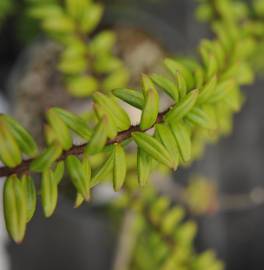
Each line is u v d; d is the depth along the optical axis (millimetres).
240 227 600
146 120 219
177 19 581
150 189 382
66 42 340
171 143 226
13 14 517
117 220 467
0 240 585
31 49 499
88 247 605
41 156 202
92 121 323
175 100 235
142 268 404
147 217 375
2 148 201
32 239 602
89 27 340
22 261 597
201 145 369
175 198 479
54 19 332
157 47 473
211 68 258
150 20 491
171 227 370
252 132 602
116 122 221
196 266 365
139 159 225
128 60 460
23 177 205
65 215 551
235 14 352
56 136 210
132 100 226
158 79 236
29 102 471
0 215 567
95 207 495
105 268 601
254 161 600
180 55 460
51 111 210
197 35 569
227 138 599
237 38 303
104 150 218
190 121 240
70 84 336
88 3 335
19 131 208
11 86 501
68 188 473
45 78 476
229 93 274
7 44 568
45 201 208
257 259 597
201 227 587
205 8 347
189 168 572
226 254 597
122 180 220
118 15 487
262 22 357
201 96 242
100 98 220
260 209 601
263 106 603
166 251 365
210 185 443
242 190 594
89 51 342
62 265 601
